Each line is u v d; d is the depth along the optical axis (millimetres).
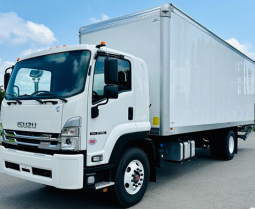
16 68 4719
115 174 4180
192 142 6504
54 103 3744
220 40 7645
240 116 9289
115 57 4262
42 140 3818
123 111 4344
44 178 3703
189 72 5969
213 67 7203
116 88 3736
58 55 4156
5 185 5789
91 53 3859
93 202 4719
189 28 5961
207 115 6863
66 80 3883
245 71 9781
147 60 5277
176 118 5445
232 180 6199
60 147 3611
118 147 4211
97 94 3914
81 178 3539
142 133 4723
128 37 5559
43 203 4676
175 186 5719
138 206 4500
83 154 3654
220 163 8227
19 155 4008
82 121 3648
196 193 5215
